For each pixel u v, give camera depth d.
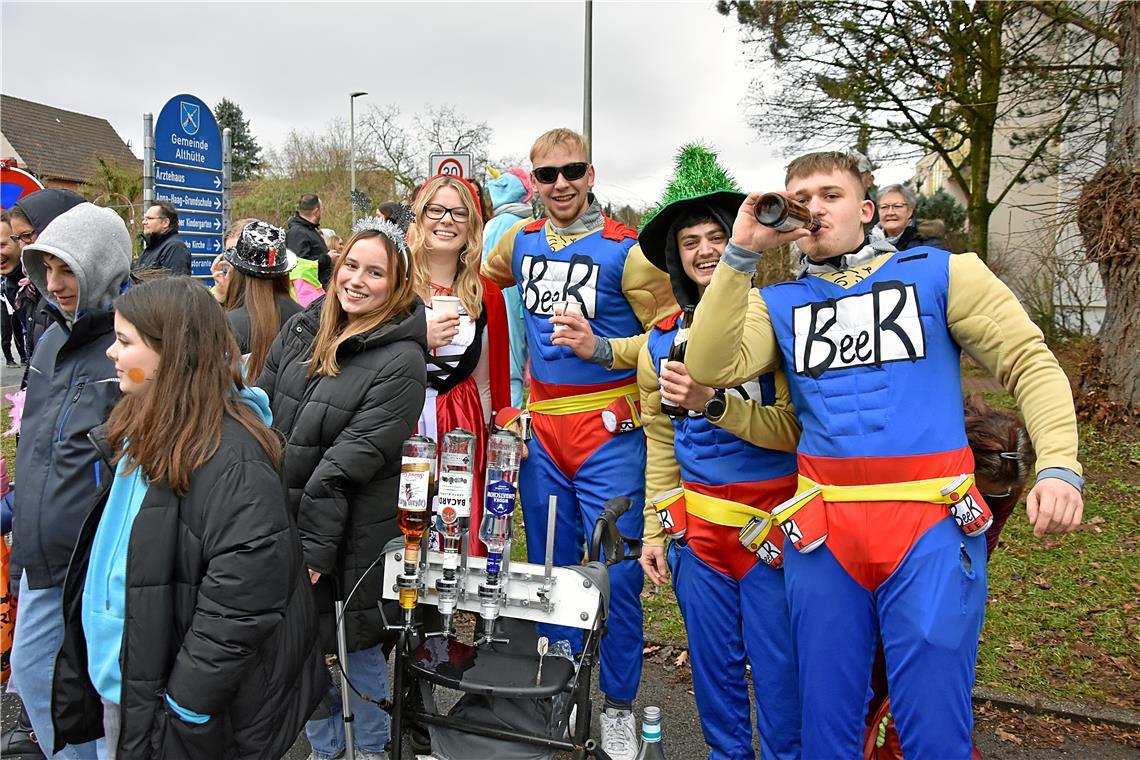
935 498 2.11
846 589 2.22
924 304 2.16
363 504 2.71
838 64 13.41
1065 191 8.59
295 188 28.97
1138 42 7.12
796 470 2.64
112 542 2.19
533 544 3.54
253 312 3.48
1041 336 2.10
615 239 3.34
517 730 2.33
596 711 3.61
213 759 2.11
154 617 2.07
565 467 3.40
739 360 2.24
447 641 2.49
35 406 2.72
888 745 2.44
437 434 3.31
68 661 2.32
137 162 38.72
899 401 2.15
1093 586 4.43
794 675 2.64
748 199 2.01
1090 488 5.90
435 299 3.22
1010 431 2.36
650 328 3.33
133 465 2.11
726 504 2.66
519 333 3.93
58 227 2.60
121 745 2.10
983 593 2.15
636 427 3.31
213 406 2.09
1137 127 7.15
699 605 2.77
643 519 3.37
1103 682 3.58
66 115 39.41
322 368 2.69
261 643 2.08
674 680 3.82
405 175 30.03
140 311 2.07
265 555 2.04
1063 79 11.18
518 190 5.77
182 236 11.34
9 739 3.15
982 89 12.95
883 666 2.50
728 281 2.08
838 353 2.22
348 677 2.65
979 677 3.63
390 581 2.49
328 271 5.57
